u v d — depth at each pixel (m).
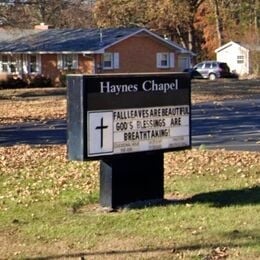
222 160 14.65
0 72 55.19
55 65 52.91
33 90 46.97
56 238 8.34
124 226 8.82
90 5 72.75
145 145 10.03
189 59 58.88
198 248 7.72
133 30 52.47
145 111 10.00
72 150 9.59
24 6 45.03
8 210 9.94
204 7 71.38
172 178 12.45
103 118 9.60
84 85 9.38
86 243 8.08
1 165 14.42
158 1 70.25
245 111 30.81
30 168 13.97
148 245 7.90
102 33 53.78
